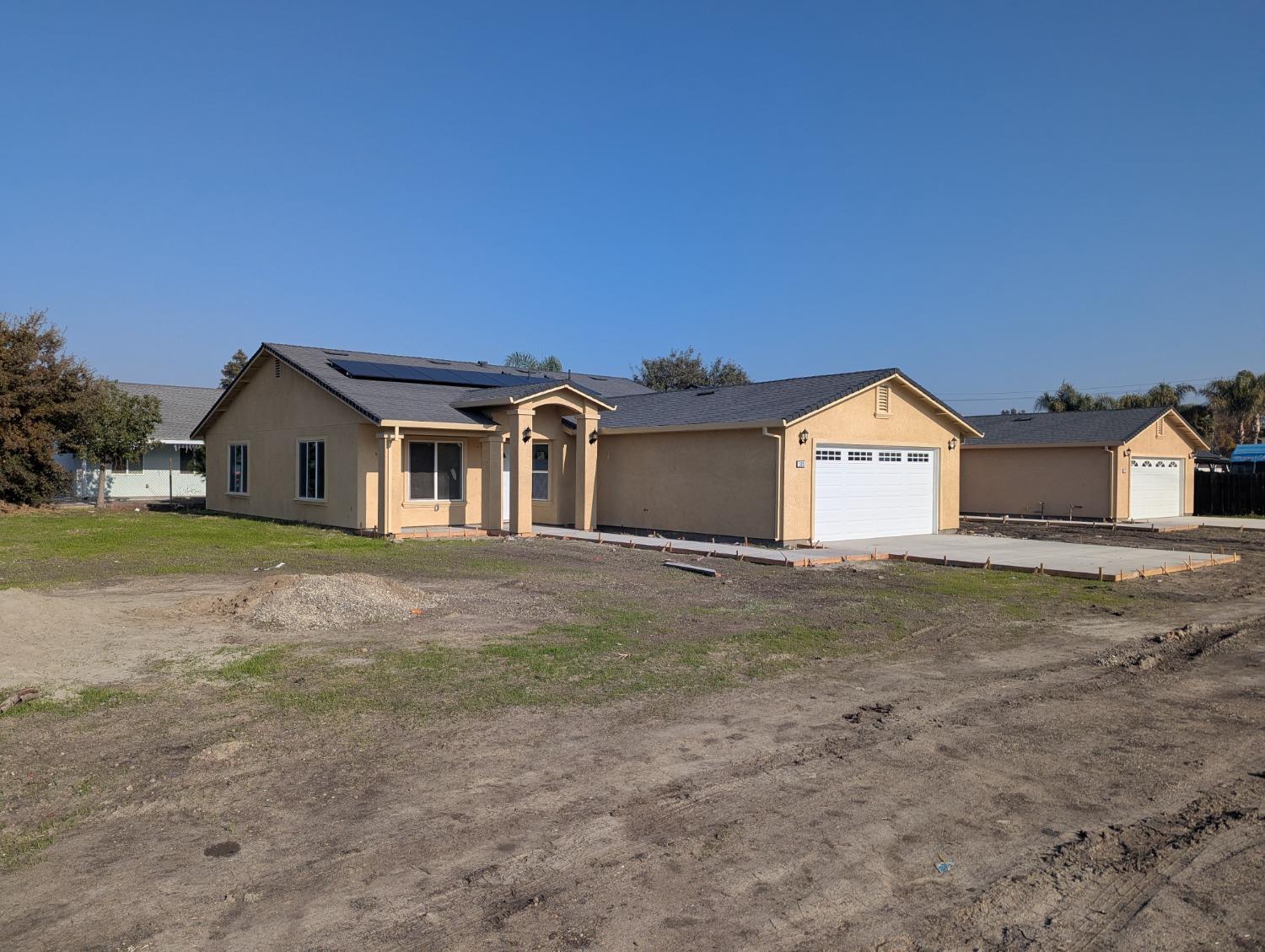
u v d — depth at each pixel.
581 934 3.86
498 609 11.18
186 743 6.12
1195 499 34.06
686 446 21.28
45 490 28.53
